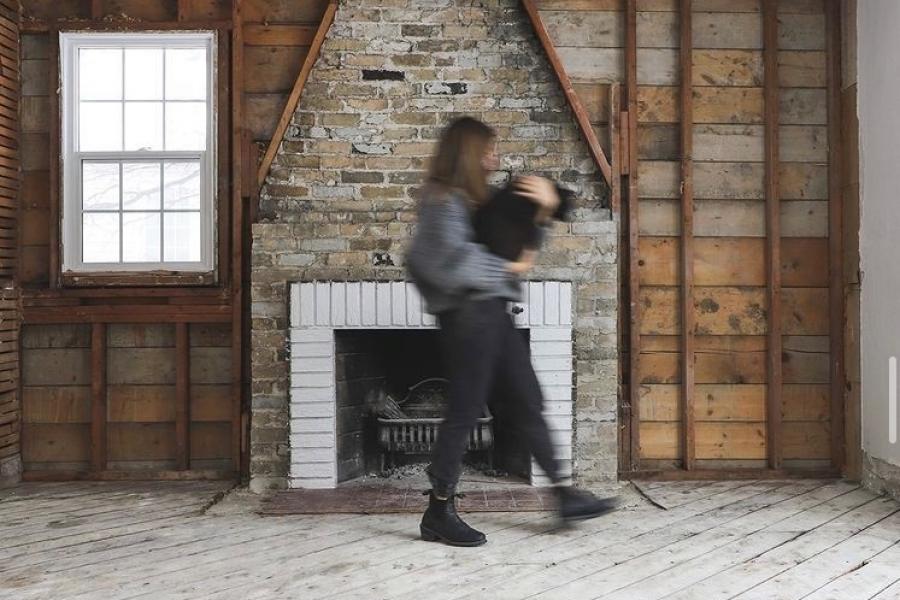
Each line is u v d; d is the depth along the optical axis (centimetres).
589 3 396
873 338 360
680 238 396
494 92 371
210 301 394
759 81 397
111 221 401
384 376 396
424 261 247
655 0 398
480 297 252
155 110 404
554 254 364
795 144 397
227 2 400
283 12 398
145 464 398
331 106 369
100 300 395
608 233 364
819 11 397
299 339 356
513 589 224
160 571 244
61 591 225
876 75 356
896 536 281
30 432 396
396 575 237
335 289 356
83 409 397
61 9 400
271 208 369
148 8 400
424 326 354
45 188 399
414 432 364
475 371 255
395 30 371
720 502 335
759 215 396
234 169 389
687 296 389
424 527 275
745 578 234
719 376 395
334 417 359
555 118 371
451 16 371
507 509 316
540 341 358
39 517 316
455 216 247
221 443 399
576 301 364
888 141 346
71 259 396
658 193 396
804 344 396
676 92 397
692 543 271
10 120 389
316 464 356
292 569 244
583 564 247
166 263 399
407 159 369
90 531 294
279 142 367
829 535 282
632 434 389
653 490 359
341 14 371
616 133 385
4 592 224
